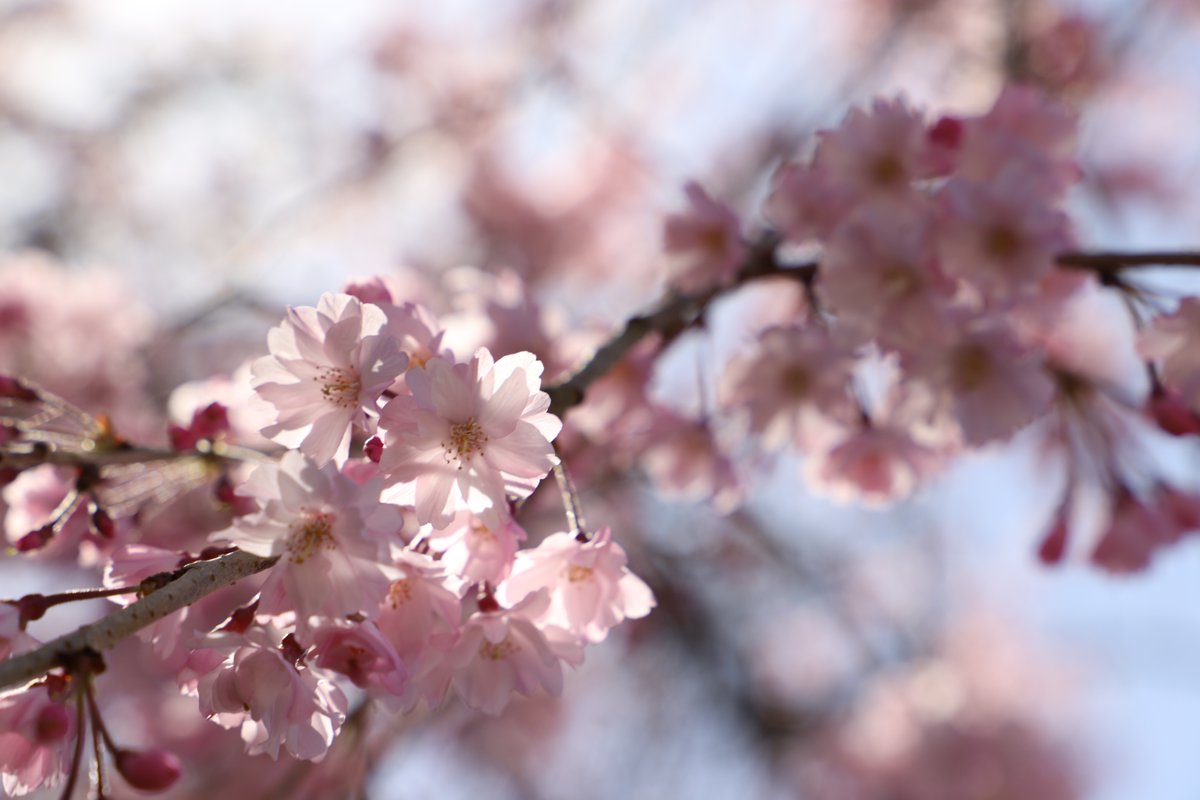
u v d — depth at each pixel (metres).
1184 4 7.38
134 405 4.36
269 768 5.46
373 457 1.90
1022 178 2.83
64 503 2.48
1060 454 5.61
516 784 7.45
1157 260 2.97
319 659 1.72
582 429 3.69
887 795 7.41
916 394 3.04
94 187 7.89
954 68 7.39
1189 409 2.87
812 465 3.59
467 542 1.97
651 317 2.94
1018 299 2.96
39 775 1.80
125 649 5.77
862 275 2.93
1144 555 3.62
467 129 8.33
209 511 3.86
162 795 5.39
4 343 4.24
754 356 3.40
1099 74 6.58
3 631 1.72
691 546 7.45
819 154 3.13
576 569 2.07
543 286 8.21
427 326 2.15
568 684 7.55
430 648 1.94
